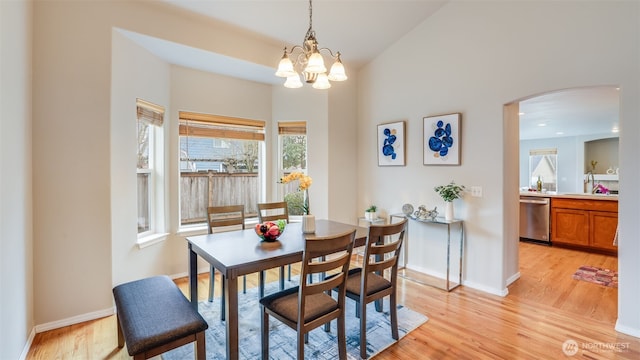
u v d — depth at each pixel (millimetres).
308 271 1753
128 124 2885
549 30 2801
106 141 2639
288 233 2693
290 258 2057
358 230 2830
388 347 2230
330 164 4270
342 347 1973
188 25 3066
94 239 2604
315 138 4297
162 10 2902
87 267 2574
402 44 3975
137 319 1674
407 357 2113
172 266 3596
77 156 2512
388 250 2182
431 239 3771
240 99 4094
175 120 3588
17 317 1981
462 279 3453
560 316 2697
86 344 2250
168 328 1607
